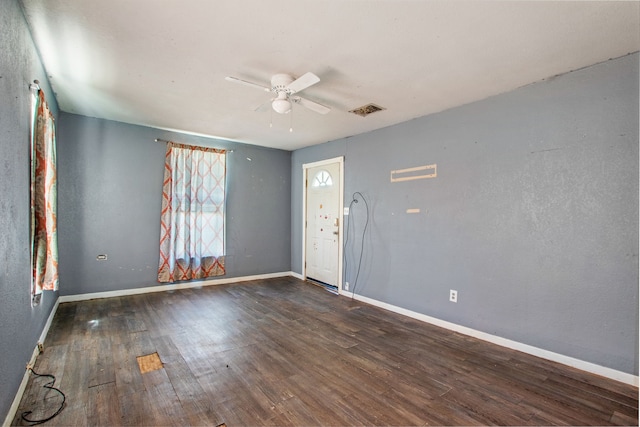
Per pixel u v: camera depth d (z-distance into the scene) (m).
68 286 3.97
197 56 2.37
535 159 2.72
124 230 4.32
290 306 4.06
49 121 2.69
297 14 1.84
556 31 1.97
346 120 3.86
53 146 2.97
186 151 4.70
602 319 2.36
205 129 4.47
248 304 4.09
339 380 2.29
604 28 1.93
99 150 4.12
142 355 2.61
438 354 2.73
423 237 3.62
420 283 3.64
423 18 1.85
